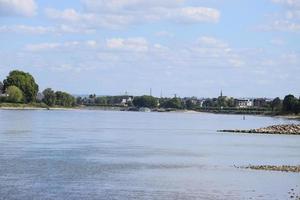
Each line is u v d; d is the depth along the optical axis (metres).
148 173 77.94
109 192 61.50
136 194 60.53
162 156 103.81
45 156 98.62
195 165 88.88
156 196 59.53
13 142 131.88
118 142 141.75
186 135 183.50
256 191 62.78
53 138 150.00
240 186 66.12
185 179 72.00
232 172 79.56
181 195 60.19
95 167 83.88
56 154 103.00
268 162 95.50
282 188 64.62
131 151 114.00
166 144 137.62
